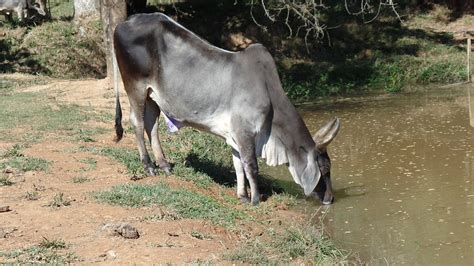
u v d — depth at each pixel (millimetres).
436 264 6723
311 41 24562
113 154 9570
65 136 10695
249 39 24797
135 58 8664
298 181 8672
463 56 23000
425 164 10609
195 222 6969
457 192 9094
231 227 7145
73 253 5797
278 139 8578
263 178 10188
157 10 25812
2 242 5984
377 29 25703
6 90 16125
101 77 21562
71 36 22578
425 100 17234
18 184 7824
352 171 10461
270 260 6309
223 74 8461
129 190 7711
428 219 8102
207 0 26703
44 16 24766
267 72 8523
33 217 6680
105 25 16062
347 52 24344
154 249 6039
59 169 8594
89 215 6812
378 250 7160
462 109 15430
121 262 5676
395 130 13352
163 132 11797
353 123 14445
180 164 9539
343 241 7473
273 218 8039
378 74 21766
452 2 28562
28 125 11406
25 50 21922
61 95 15203
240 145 8438
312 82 21469
